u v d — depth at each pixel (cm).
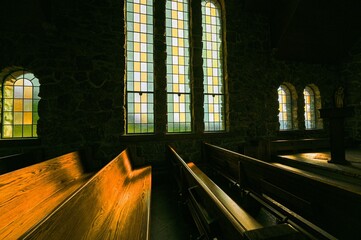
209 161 451
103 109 422
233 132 512
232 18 538
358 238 106
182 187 236
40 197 197
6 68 384
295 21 513
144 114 465
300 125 593
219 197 150
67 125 400
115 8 443
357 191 107
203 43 534
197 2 505
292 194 162
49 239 76
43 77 394
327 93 637
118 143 425
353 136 618
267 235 65
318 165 346
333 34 564
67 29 412
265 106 552
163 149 452
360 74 596
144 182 280
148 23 487
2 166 287
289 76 594
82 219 114
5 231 142
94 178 153
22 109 406
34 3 362
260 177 218
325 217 132
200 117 488
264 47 570
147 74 476
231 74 524
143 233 141
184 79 507
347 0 499
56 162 255
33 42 395
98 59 426
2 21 374
